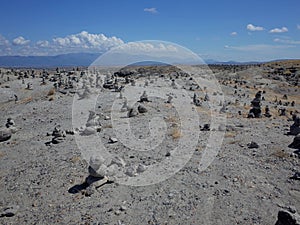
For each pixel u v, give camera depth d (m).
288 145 22.55
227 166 18.12
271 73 99.12
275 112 42.97
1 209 14.58
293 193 14.58
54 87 59.72
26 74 81.88
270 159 19.42
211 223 12.16
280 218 11.25
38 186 16.91
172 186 15.59
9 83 66.81
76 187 16.31
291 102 59.75
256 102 36.91
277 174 16.94
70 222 12.93
